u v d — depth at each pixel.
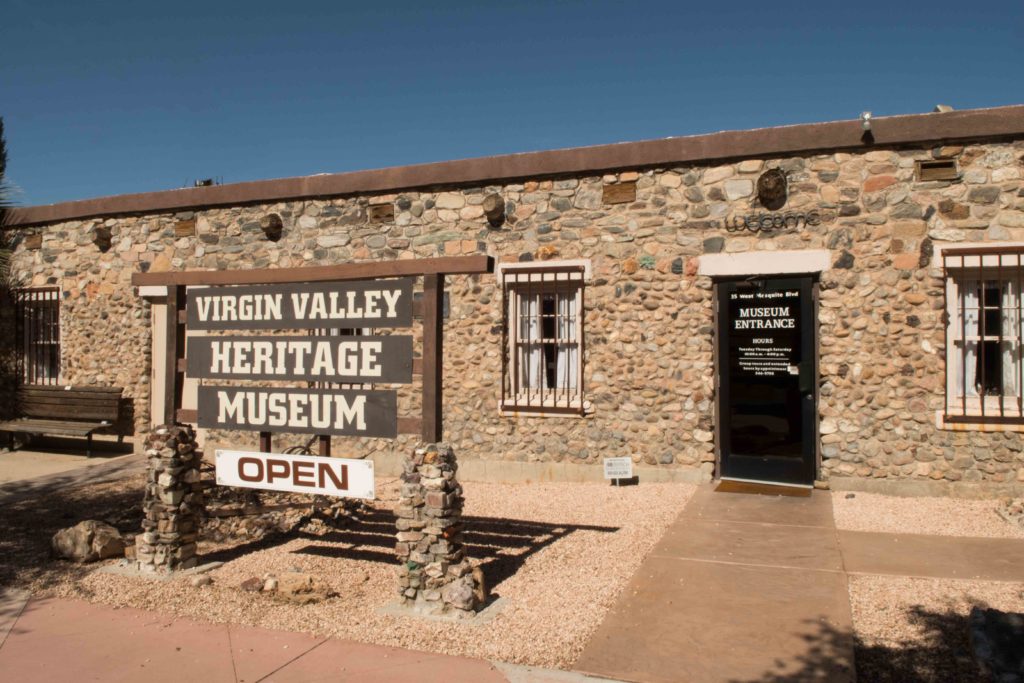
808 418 7.66
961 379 7.33
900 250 7.32
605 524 6.66
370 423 5.16
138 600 5.00
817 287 7.61
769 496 7.40
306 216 9.62
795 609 4.54
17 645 4.31
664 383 8.09
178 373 5.91
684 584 5.05
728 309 7.98
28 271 11.48
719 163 7.90
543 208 8.53
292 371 5.50
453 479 4.78
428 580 4.66
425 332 4.98
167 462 5.59
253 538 6.50
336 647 4.20
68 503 7.92
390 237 9.20
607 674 3.80
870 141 7.34
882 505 6.96
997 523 6.31
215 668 3.96
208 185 10.70
